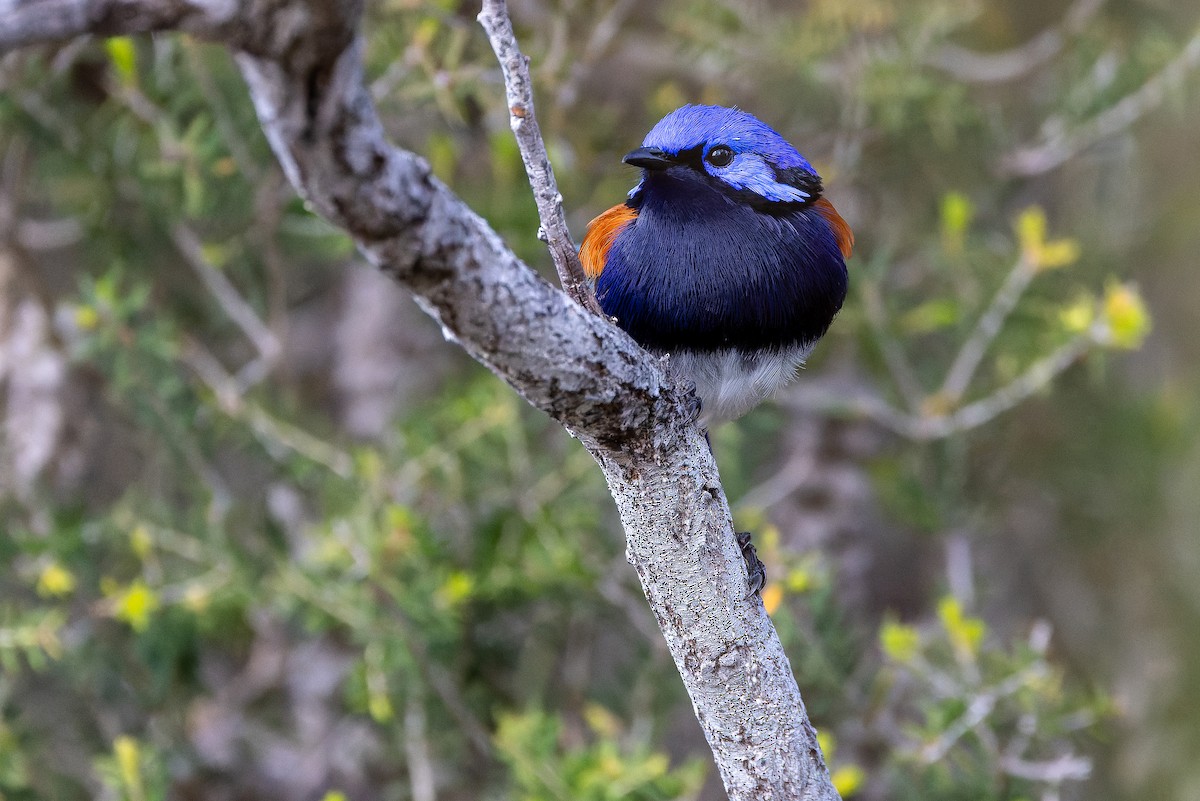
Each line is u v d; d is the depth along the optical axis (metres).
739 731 5.86
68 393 12.50
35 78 10.75
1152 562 15.12
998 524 13.03
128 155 11.22
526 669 11.81
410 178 3.92
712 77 12.84
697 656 5.81
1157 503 14.51
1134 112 11.96
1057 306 11.40
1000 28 14.49
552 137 10.97
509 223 11.03
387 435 12.14
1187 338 16.31
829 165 12.61
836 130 12.92
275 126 3.60
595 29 11.30
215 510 11.06
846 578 13.25
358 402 14.15
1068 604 15.11
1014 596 14.98
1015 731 10.25
